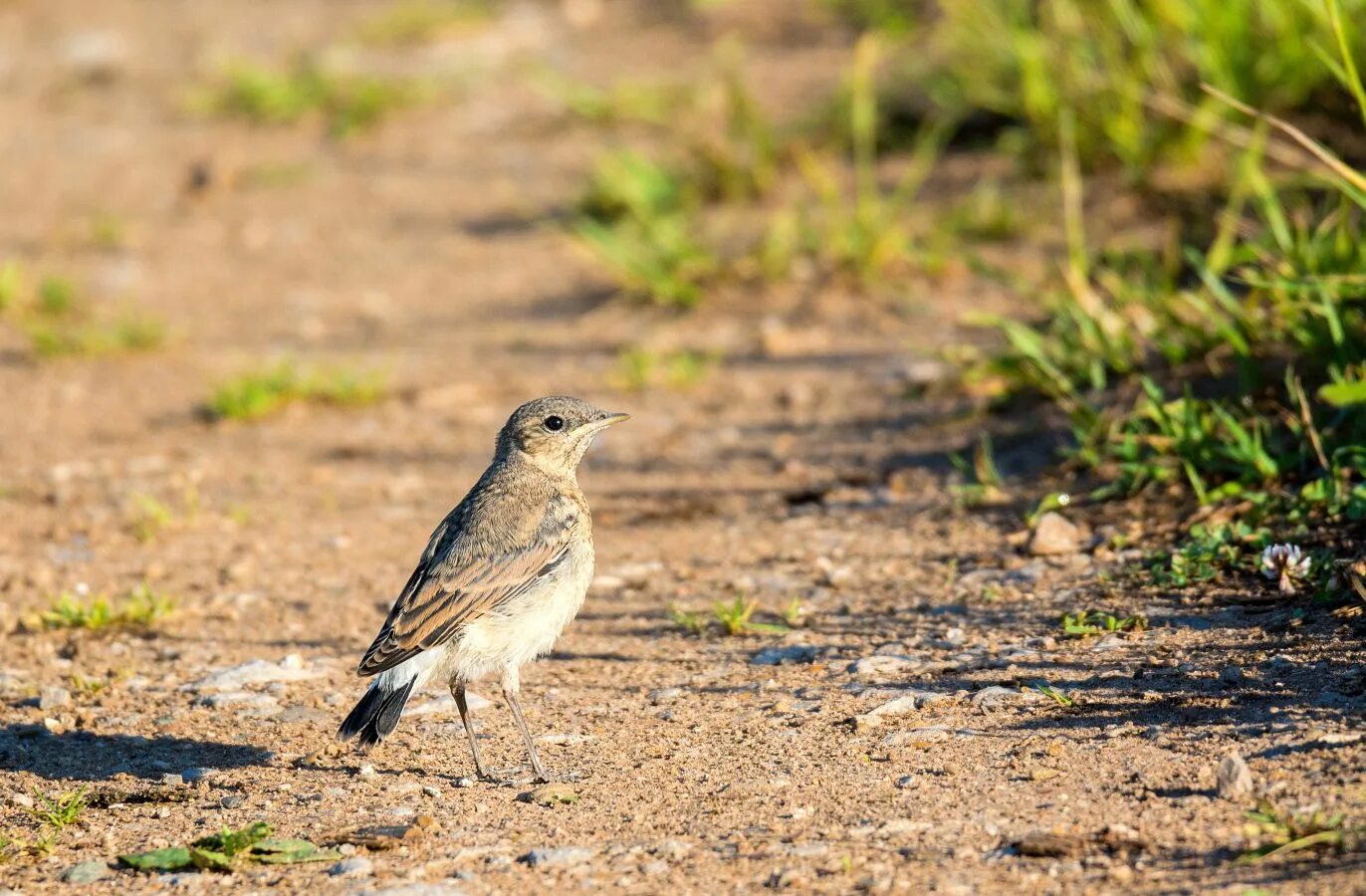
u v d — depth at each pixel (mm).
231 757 9328
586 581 9391
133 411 17250
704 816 7906
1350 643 8938
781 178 21547
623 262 19016
